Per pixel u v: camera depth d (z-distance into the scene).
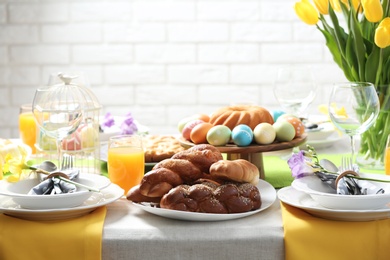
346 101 1.90
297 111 2.28
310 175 1.79
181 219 1.71
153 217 1.73
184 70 3.46
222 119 2.06
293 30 3.43
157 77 3.46
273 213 1.75
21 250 1.66
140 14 3.43
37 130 2.21
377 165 2.11
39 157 2.24
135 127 2.36
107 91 3.47
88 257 1.64
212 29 3.43
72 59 3.45
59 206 1.69
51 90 1.92
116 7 3.42
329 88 3.45
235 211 1.70
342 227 1.65
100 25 3.43
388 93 2.06
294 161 1.80
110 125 2.43
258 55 3.44
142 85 3.47
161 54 3.45
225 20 3.43
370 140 2.11
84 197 1.71
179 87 3.47
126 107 3.48
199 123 2.05
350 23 2.07
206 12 3.42
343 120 1.90
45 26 3.42
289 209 1.73
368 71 2.08
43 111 1.86
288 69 2.26
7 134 3.49
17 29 3.42
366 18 2.10
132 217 1.74
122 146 1.95
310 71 2.26
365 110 1.89
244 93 3.47
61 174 1.76
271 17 3.42
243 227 1.67
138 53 3.45
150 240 1.65
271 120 2.08
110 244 1.65
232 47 3.44
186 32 3.44
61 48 3.44
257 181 1.80
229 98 3.47
